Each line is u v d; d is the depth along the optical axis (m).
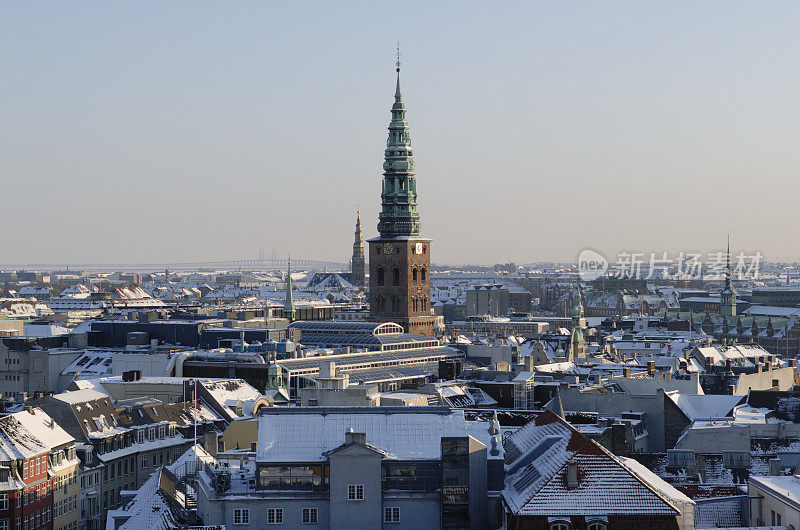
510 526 156.25
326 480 166.62
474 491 166.50
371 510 165.25
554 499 154.38
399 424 172.00
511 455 174.88
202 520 169.62
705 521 187.12
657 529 152.88
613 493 154.50
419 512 166.38
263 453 167.50
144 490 188.12
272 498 166.00
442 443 166.75
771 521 182.00
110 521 185.25
